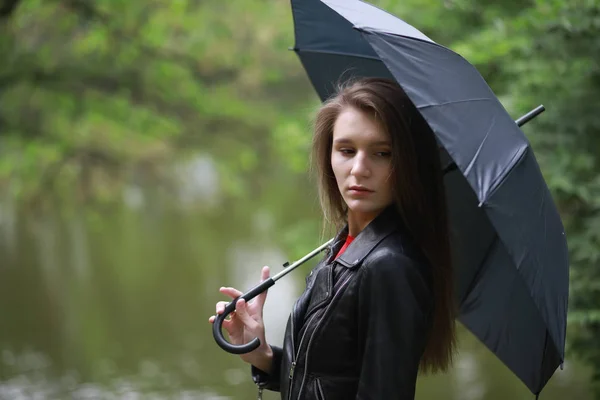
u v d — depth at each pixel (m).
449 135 2.61
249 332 3.26
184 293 17.58
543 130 6.92
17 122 13.02
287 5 15.95
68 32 12.55
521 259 2.62
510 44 7.22
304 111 11.63
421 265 2.71
